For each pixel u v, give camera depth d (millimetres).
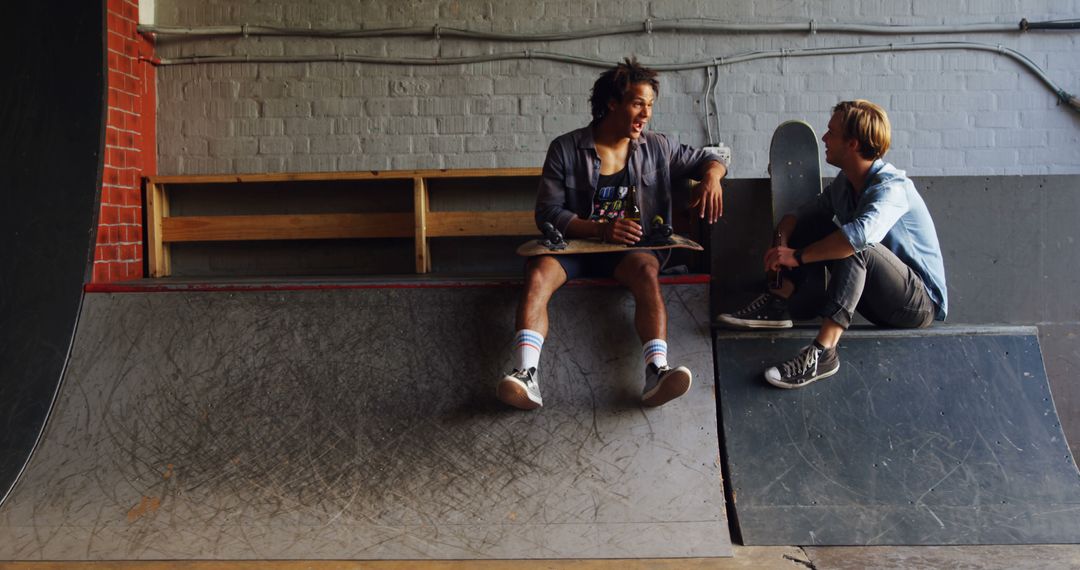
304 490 2553
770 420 2656
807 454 2584
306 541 2412
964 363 2740
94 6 3418
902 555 2326
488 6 4215
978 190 3225
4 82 3434
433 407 2725
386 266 4312
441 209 4273
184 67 4301
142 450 2697
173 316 2975
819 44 4137
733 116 4168
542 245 2752
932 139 4121
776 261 2697
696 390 2699
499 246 4270
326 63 4266
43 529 2504
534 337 2604
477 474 2559
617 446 2598
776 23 4129
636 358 2764
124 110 4012
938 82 4105
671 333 2814
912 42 4098
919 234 2725
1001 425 2635
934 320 2949
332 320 2906
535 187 4219
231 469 2623
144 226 4211
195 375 2848
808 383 2695
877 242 2582
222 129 4297
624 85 2721
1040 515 2455
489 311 2883
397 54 4242
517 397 2504
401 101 4250
